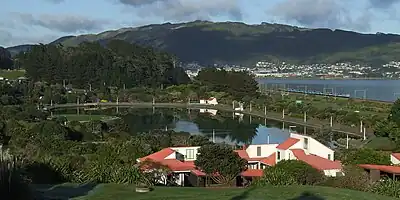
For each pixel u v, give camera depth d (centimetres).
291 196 1942
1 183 1405
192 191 2062
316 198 1912
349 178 2650
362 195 2073
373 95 18075
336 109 10956
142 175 2409
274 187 2205
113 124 8725
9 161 1451
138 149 4588
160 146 5541
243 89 15400
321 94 16712
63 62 16800
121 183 2317
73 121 8462
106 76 16950
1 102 11038
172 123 10369
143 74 17662
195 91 15888
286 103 12575
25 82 14425
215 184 3528
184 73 19538
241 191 2070
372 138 6456
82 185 2180
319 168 3553
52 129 6644
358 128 8538
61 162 2484
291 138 4684
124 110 13488
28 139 5828
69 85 16450
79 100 14500
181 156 4462
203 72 17575
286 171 2812
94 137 7231
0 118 7025
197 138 6278
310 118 10519
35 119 8694
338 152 4809
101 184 2234
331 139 7456
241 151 4706
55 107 13375
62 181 2342
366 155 3962
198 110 13838
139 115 12188
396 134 5931
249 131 8925
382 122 6831
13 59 19400
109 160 3716
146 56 18625
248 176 3538
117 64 17400
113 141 5628
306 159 3988
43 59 16625
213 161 3541
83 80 16688
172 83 18500
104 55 17750
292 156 4262
